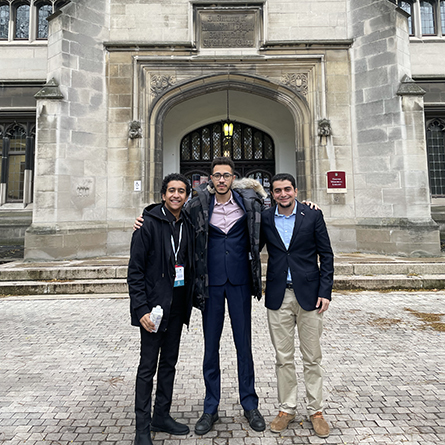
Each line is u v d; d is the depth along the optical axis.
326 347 3.36
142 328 2.02
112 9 8.73
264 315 4.55
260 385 2.65
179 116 11.02
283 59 8.67
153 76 8.70
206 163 11.53
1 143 10.28
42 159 7.53
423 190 7.66
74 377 2.78
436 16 10.78
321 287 2.09
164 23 8.73
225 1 8.66
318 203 8.45
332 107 8.58
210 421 2.08
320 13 8.79
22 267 6.34
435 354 3.17
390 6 8.11
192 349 3.38
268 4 8.79
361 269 6.20
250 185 2.38
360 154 8.38
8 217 9.83
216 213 2.26
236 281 2.20
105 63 8.54
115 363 3.05
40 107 7.62
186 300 2.15
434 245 7.41
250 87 8.77
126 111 8.51
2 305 5.06
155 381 2.79
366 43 8.41
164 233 2.09
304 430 2.06
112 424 2.13
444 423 2.10
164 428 2.06
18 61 10.31
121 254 8.25
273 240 2.20
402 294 5.48
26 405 2.35
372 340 3.54
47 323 4.21
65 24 7.93
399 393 2.47
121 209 8.34
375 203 8.10
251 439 1.98
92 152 8.16
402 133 7.78
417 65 10.46
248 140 11.66
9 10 10.55
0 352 3.29
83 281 5.91
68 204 7.66
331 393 2.48
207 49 8.70
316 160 8.50
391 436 1.98
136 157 8.42
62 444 1.93
